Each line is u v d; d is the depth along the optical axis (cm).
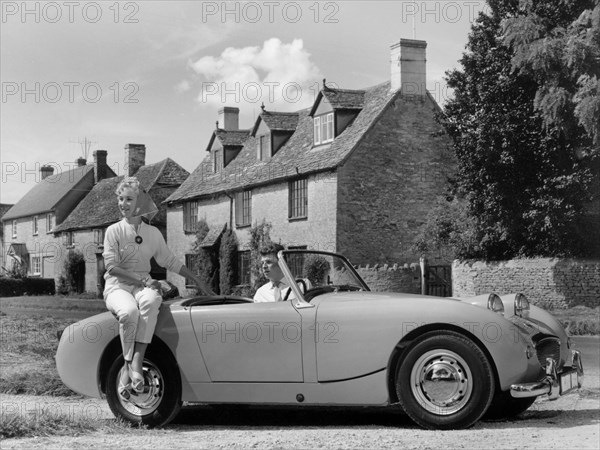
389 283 2712
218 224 3672
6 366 982
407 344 583
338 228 2864
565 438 525
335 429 600
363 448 500
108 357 637
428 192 2994
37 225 5688
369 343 580
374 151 2928
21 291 5062
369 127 2917
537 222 2227
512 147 2267
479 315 570
